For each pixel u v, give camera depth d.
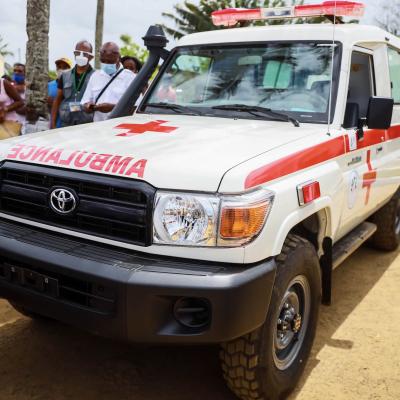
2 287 2.87
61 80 6.11
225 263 2.50
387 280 4.93
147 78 4.44
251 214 2.48
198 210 2.47
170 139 3.04
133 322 2.44
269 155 2.78
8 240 2.79
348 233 4.37
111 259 2.54
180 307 2.51
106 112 5.56
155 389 3.14
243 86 3.93
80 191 2.73
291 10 4.20
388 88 4.57
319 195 3.05
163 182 2.52
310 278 3.08
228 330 2.43
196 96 4.08
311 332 3.22
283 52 3.90
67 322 2.65
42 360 3.41
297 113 3.62
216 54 4.18
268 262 2.59
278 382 2.89
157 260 2.53
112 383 3.19
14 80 9.45
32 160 2.92
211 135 3.15
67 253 2.61
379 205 4.90
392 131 4.70
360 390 3.16
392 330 3.94
